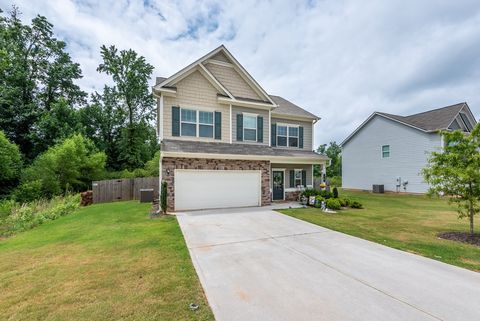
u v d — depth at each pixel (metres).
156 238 6.25
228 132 12.48
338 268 4.34
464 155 6.48
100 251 5.25
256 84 13.35
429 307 3.08
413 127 18.28
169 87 11.16
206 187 10.96
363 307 3.06
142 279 3.85
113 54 26.92
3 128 20.67
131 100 28.70
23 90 23.09
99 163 20.38
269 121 13.62
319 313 2.92
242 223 8.09
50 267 4.39
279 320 2.79
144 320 2.77
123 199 16.11
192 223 8.06
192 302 3.18
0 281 3.84
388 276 4.01
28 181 15.60
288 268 4.34
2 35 21.20
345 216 9.47
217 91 12.30
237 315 2.88
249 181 11.90
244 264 4.53
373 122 21.77
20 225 8.52
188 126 11.65
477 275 4.06
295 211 10.53
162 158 10.21
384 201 14.54
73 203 12.20
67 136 21.17
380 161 21.06
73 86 26.64
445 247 5.58
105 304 3.11
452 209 11.43
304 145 15.67
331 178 30.12
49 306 3.09
